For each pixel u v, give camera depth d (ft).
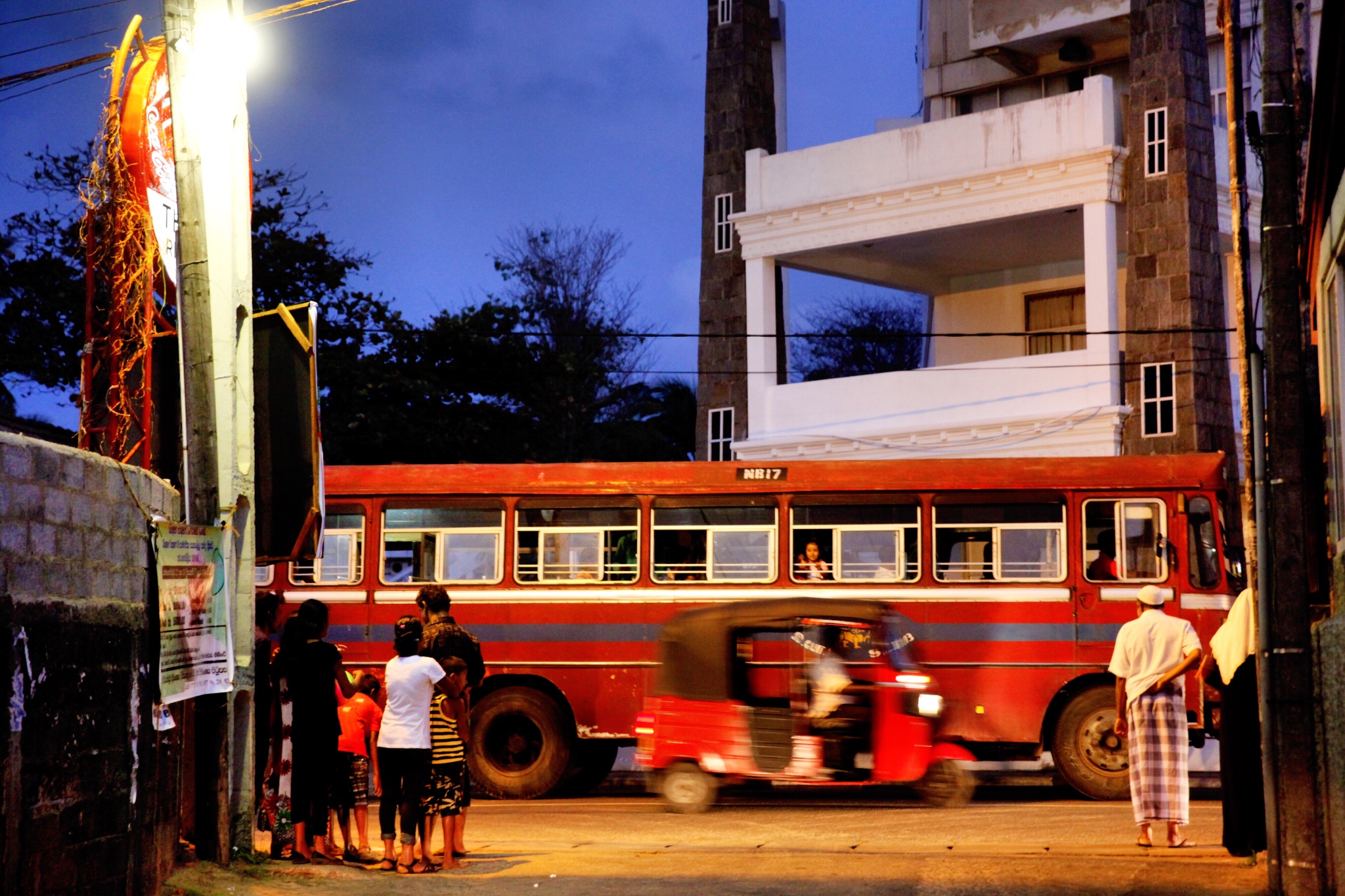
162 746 27.43
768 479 49.44
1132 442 78.28
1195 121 79.00
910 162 84.69
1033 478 48.14
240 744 31.60
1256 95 90.12
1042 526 47.93
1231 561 47.19
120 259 34.14
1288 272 26.89
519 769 49.29
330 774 32.27
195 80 31.78
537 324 127.95
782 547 48.98
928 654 47.60
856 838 36.94
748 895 27.61
